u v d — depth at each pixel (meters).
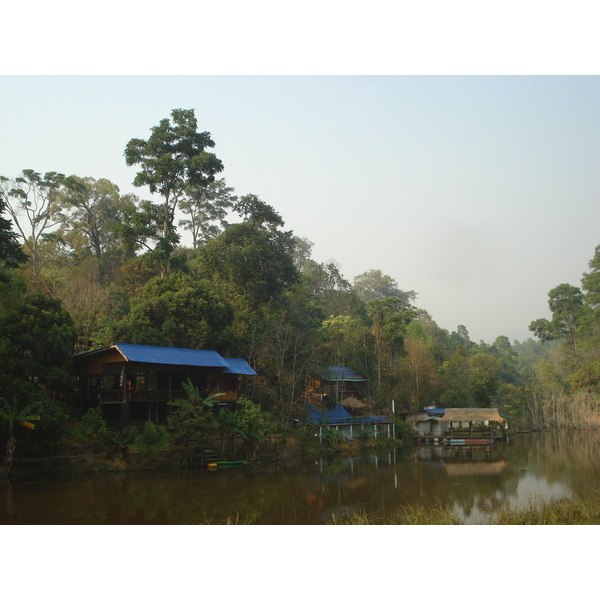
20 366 32.91
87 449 34.50
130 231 53.09
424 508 26.80
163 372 41.75
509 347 156.62
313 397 61.28
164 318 49.28
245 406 43.72
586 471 39.53
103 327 46.00
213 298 51.72
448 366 87.75
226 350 51.94
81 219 76.50
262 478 35.34
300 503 27.94
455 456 50.69
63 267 63.69
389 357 70.75
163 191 57.03
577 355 103.19
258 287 63.06
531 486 33.12
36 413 30.88
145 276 67.19
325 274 106.62
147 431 35.44
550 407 89.69
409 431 64.19
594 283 109.31
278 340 53.50
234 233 64.38
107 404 38.53
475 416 64.12
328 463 44.38
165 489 30.23
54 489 28.78
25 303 35.75
